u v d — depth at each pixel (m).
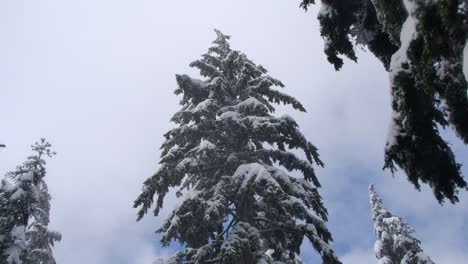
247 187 13.00
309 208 14.98
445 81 5.76
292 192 14.00
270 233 15.66
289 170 16.17
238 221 14.99
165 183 14.73
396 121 6.57
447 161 6.54
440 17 5.04
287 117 15.41
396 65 6.00
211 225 15.19
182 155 15.67
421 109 6.15
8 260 16.11
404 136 6.51
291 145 16.19
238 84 17.06
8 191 17.64
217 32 19.75
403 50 5.75
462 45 5.05
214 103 15.30
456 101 5.74
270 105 17.92
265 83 16.55
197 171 15.14
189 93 17.06
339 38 8.15
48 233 24.16
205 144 13.55
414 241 23.66
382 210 26.02
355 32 8.30
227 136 16.36
